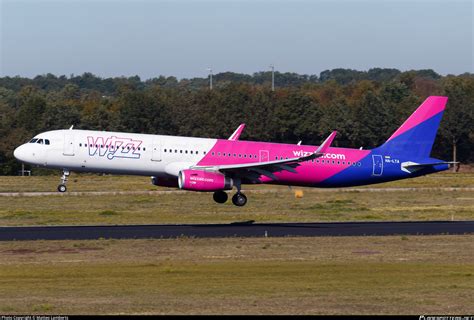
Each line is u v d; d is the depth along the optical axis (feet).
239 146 595.06
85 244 411.95
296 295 279.69
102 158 581.94
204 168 545.44
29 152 587.68
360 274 324.19
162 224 531.91
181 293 282.77
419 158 635.25
